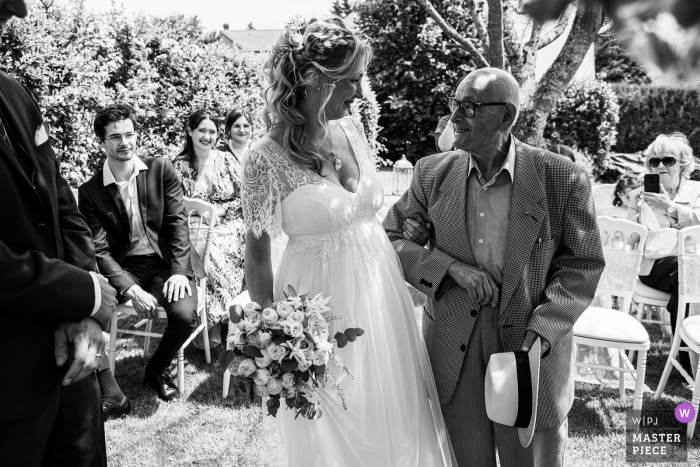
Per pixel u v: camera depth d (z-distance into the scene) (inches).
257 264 84.0
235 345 75.1
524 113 246.7
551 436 85.2
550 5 27.3
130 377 162.6
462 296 85.9
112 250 154.1
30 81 213.0
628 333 135.3
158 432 133.3
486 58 262.8
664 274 172.2
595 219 81.3
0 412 55.6
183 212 159.9
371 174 89.5
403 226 93.5
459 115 79.3
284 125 82.9
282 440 89.3
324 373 78.8
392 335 86.2
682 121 639.8
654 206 176.6
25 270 54.6
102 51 254.1
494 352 84.9
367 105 435.8
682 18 23.6
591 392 155.3
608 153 524.7
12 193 56.6
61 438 65.8
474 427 87.4
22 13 52.6
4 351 55.9
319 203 81.5
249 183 81.4
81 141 231.5
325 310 76.2
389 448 85.2
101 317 61.3
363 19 605.9
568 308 78.9
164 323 206.1
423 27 573.6
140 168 155.6
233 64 342.3
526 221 81.0
